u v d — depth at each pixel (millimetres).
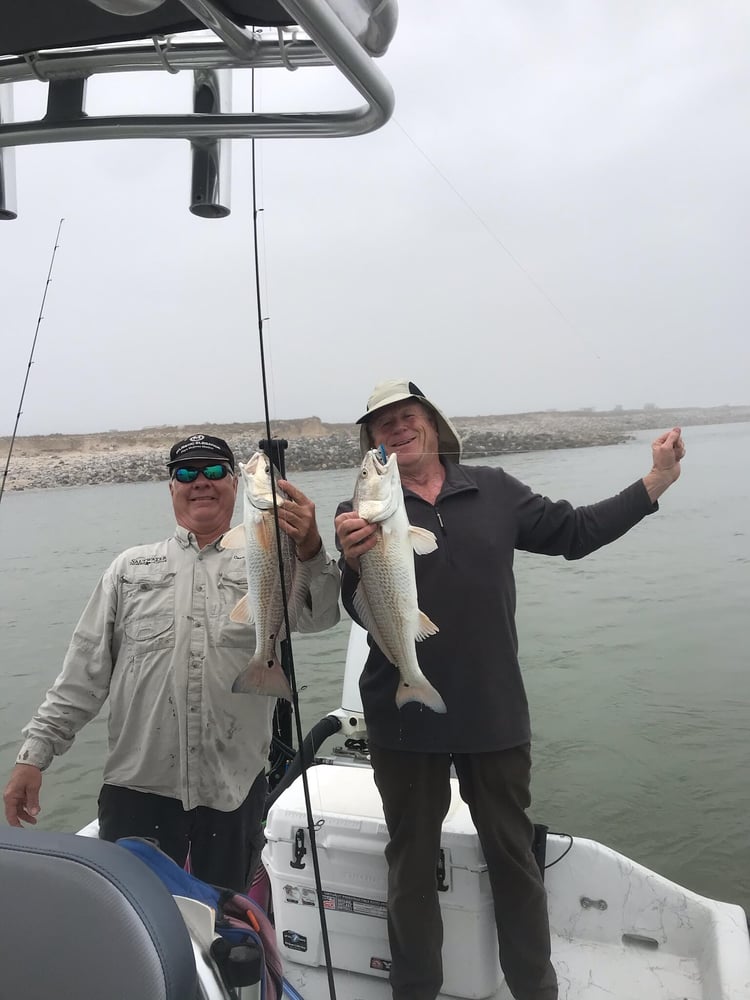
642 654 7742
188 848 2387
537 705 6758
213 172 1784
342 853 2502
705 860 4602
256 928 1369
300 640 8664
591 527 2547
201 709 2367
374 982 2523
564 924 2666
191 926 1238
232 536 2326
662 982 2420
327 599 2348
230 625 2430
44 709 2471
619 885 2625
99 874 1017
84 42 1552
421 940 2291
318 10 1048
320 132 1496
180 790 2355
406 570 2230
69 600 9359
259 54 1466
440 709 2170
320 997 2480
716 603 9312
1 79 1646
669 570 10727
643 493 2580
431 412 2715
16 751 6340
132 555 2572
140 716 2396
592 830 4980
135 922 972
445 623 2330
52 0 1397
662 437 2650
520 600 9875
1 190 1890
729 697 6680
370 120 1423
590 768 5637
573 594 9977
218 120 1539
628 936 2602
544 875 2676
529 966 2264
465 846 2375
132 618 2455
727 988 2160
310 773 2885
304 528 2176
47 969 973
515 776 2303
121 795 2426
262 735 2508
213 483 2518
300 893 2588
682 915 2561
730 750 5703
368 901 2480
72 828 5355
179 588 2467
